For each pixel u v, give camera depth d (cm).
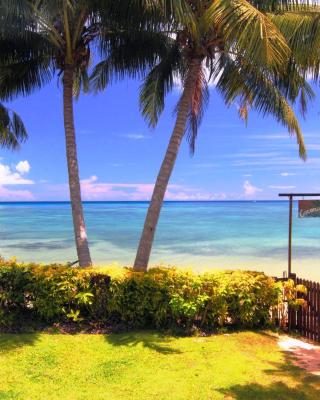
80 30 970
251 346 725
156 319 787
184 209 10988
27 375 582
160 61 1097
